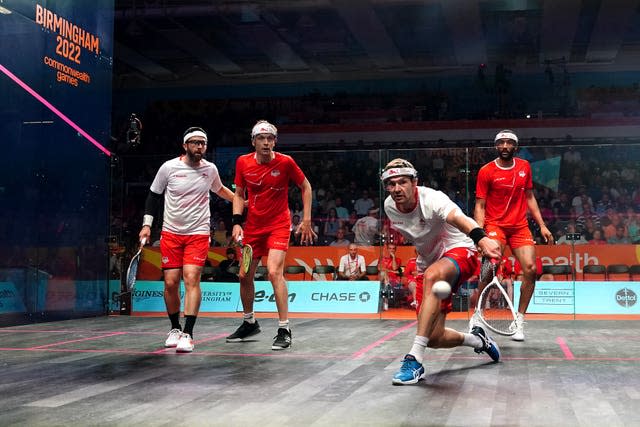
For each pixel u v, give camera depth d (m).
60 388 3.24
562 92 18.03
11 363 4.05
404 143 17.28
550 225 8.02
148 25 16.80
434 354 4.29
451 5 15.44
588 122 16.38
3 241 6.40
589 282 7.64
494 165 5.34
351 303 7.87
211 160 8.33
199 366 3.90
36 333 5.82
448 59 18.64
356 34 17.31
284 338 4.71
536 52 18.17
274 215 4.86
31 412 2.72
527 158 8.13
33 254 6.78
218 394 3.07
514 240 5.30
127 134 8.12
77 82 7.43
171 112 19.33
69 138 7.30
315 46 18.45
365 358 4.21
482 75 18.44
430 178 7.94
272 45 18.19
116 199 8.04
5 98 6.43
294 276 8.13
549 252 7.94
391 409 2.73
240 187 4.96
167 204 4.75
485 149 7.78
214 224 8.10
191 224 4.71
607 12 15.70
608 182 7.95
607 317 7.53
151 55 18.69
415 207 3.34
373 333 5.72
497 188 5.31
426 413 2.65
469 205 7.81
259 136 4.70
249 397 3.00
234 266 8.01
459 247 3.45
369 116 18.33
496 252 3.07
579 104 17.92
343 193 8.16
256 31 17.39
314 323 6.75
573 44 17.72
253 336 5.45
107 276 7.90
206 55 18.75
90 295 7.62
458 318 7.48
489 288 3.99
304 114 18.64
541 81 18.23
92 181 7.67
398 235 7.94
